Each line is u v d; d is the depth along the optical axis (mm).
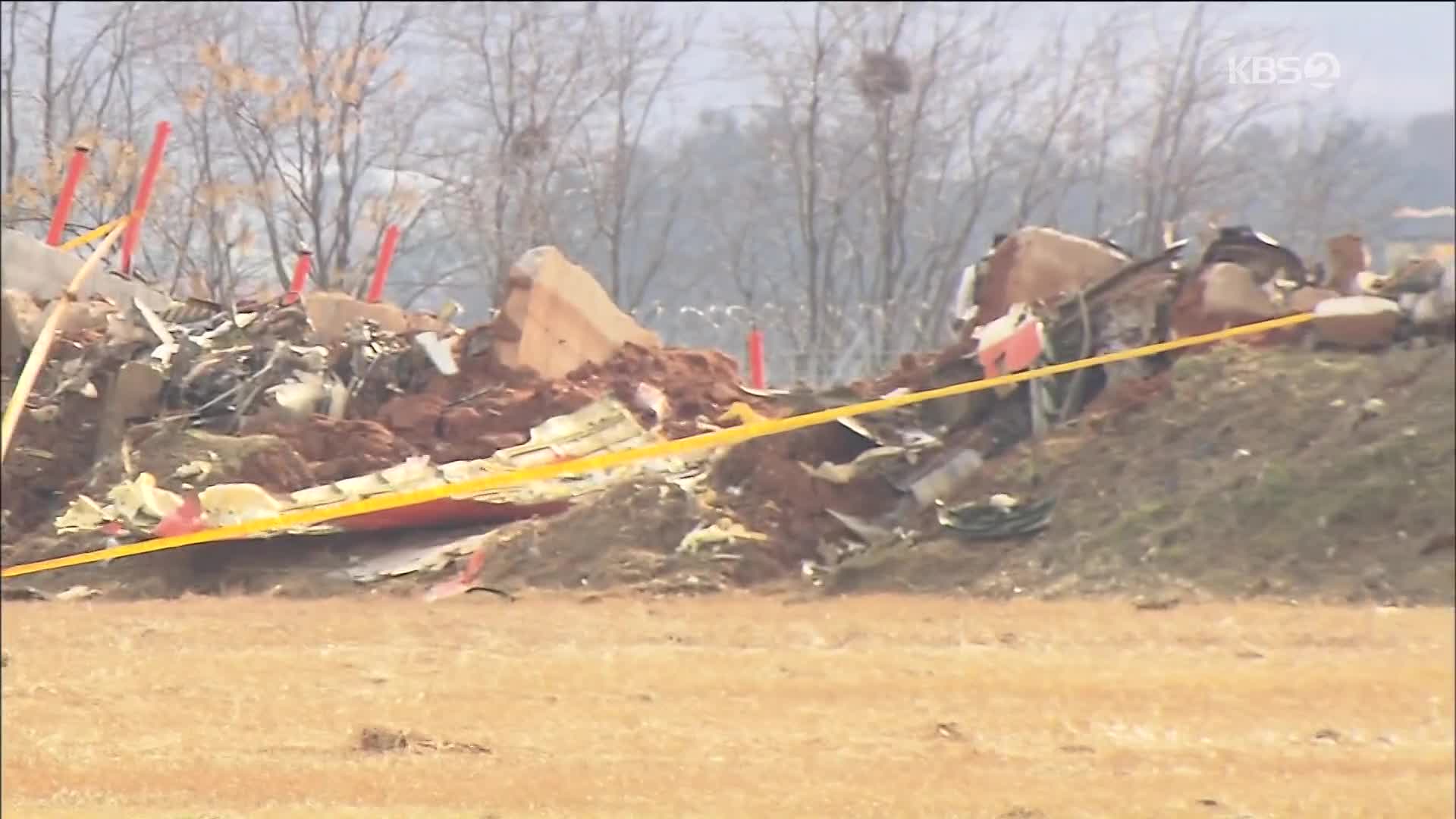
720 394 107125
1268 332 94562
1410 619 71312
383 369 108188
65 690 56938
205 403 104375
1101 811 39969
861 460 91062
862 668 62000
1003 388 94500
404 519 90750
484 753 46625
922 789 42469
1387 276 96062
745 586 84812
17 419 29062
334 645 68438
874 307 190000
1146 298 96375
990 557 83938
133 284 119312
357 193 198250
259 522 34750
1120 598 78125
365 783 42281
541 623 74438
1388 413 85688
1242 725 52062
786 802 40375
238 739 48500
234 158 179625
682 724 51625
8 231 113438
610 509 89625
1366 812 40250
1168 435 88562
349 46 186750
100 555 34594
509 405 103688
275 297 125562
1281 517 81312
